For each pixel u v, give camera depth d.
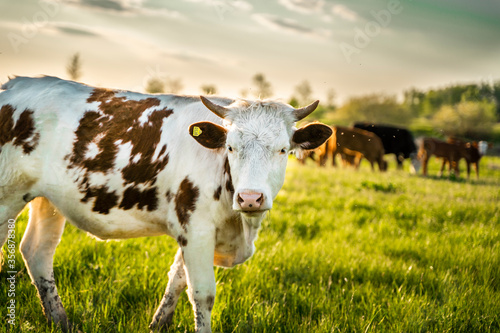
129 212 3.61
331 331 3.49
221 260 3.82
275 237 5.91
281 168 3.31
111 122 3.58
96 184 3.54
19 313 3.72
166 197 3.52
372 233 6.35
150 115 3.63
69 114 3.57
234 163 3.24
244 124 3.27
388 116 56.97
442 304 4.03
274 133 3.25
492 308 3.93
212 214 3.41
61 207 3.68
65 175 3.54
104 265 4.66
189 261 3.41
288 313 3.89
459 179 15.05
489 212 7.68
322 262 5.01
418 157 18.89
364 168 20.30
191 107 3.67
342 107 56.31
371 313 3.91
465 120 51.03
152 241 5.60
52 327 3.47
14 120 3.59
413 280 4.68
